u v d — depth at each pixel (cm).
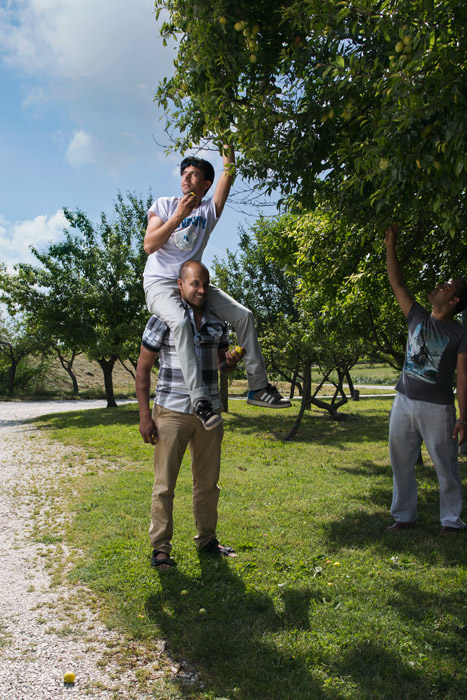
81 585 397
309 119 385
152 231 370
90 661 291
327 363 1424
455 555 438
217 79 428
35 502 673
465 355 469
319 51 374
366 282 732
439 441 489
